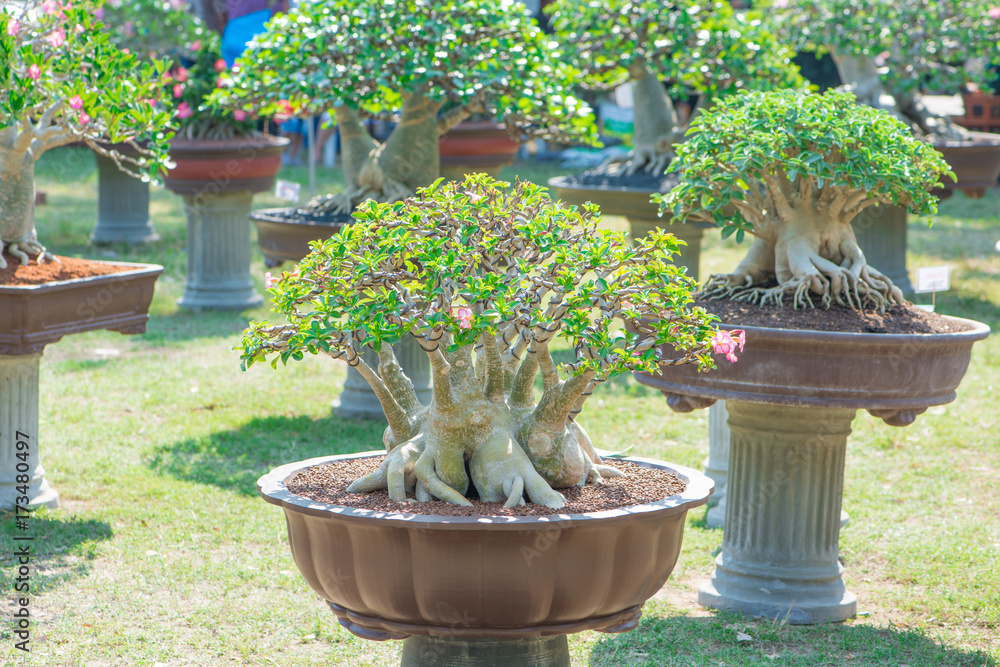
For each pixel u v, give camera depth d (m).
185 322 9.02
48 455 5.66
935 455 5.99
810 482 3.89
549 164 17.70
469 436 2.71
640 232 6.86
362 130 6.43
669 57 6.86
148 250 11.48
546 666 2.73
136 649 3.54
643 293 2.68
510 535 2.41
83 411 6.48
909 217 14.27
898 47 8.84
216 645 3.59
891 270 9.34
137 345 8.25
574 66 7.06
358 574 2.55
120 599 3.93
